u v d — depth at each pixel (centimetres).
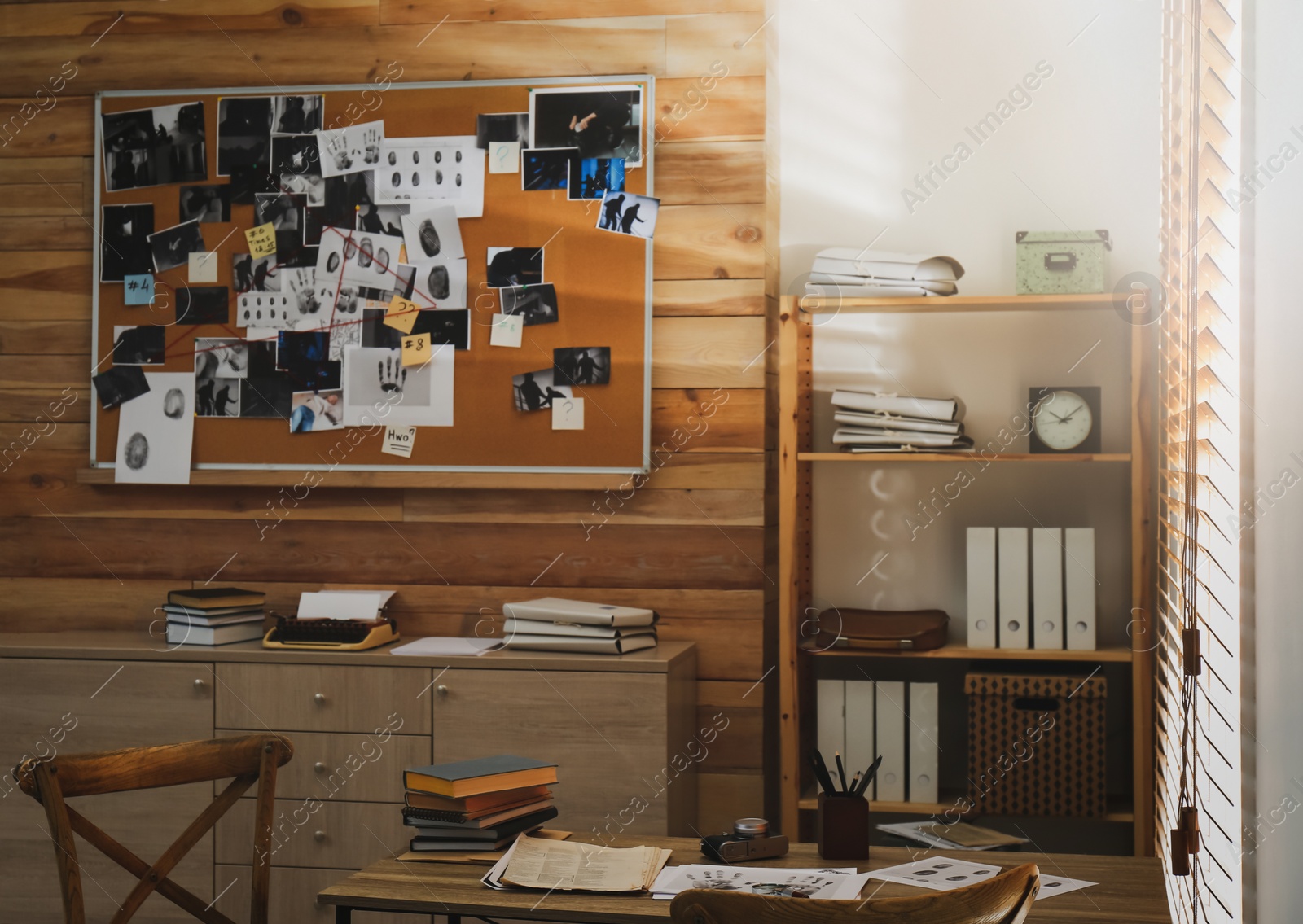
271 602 339
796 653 304
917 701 304
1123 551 317
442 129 330
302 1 337
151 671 302
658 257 323
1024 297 296
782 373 307
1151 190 316
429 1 331
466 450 328
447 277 329
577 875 180
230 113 339
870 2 331
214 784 297
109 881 301
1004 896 132
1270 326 188
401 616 333
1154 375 304
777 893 173
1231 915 212
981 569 302
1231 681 221
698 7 322
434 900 171
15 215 348
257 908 201
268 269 338
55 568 347
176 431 340
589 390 323
